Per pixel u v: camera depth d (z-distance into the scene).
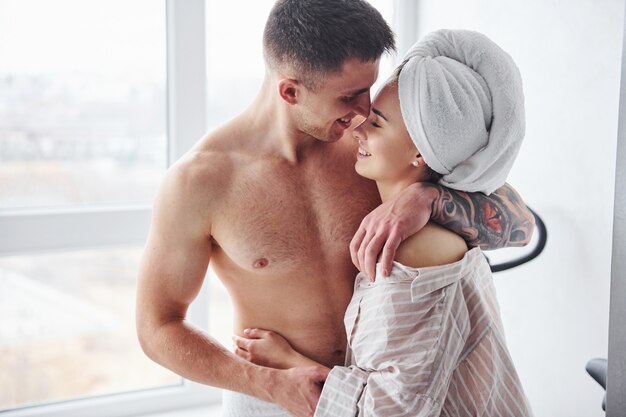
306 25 1.10
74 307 2.07
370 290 1.09
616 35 1.50
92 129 1.98
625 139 0.85
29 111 1.91
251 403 1.26
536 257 1.72
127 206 2.02
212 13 2.04
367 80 1.12
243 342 1.26
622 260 0.87
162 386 2.19
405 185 1.16
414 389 1.03
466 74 1.06
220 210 1.21
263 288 1.25
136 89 2.02
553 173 1.70
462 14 2.01
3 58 1.86
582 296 1.64
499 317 1.19
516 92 1.08
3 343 2.01
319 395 1.14
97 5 1.94
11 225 1.86
